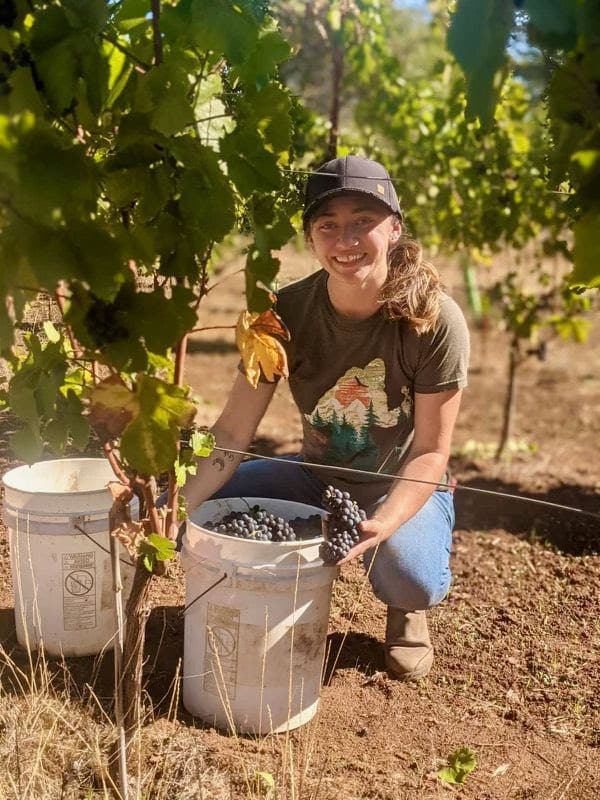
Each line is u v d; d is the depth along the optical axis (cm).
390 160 586
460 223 571
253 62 190
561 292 596
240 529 262
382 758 257
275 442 609
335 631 328
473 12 175
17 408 211
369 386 290
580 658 314
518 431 700
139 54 192
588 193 158
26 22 179
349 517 253
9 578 343
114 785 221
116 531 207
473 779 250
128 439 190
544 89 200
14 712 251
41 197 153
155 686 284
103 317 176
